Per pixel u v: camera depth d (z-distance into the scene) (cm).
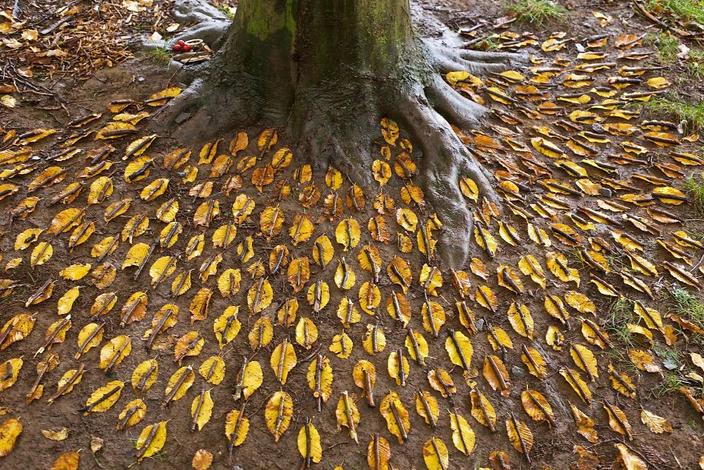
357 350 267
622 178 360
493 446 247
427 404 253
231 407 246
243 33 330
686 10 485
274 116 338
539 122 387
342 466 235
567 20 477
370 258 294
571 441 252
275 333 268
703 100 410
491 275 303
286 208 306
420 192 321
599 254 318
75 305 272
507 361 272
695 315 296
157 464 231
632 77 425
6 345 256
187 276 283
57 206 307
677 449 251
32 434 233
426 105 338
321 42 318
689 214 345
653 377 274
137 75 374
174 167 324
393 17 326
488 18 476
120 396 246
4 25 410
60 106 357
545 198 342
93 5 440
